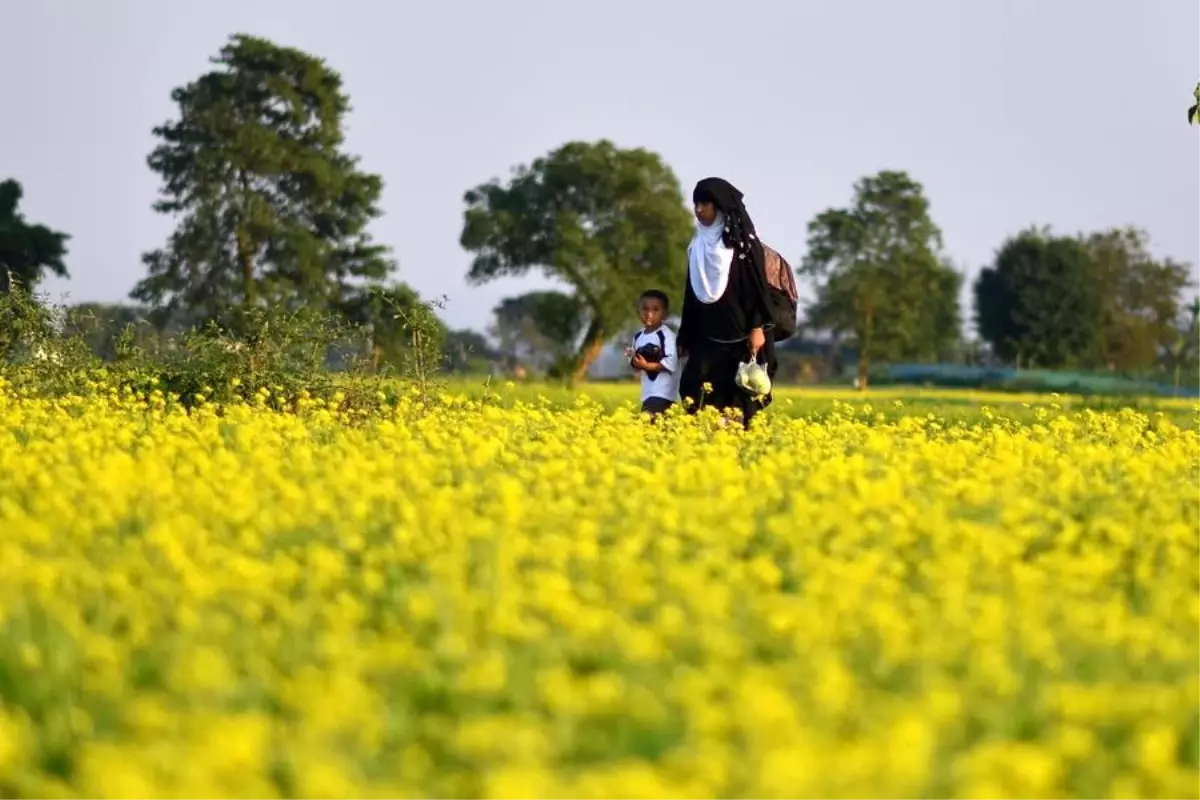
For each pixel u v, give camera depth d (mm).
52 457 24266
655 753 12531
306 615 15289
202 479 22391
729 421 33875
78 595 16094
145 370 41312
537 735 12211
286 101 164750
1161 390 153250
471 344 40719
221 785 10914
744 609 15477
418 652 14023
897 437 32062
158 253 162625
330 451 26391
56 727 12789
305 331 41188
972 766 11547
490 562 17188
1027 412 57188
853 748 11664
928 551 18625
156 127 164875
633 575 16766
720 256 35938
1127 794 11625
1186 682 14078
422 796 11266
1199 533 21266
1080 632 15141
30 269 160250
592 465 24094
